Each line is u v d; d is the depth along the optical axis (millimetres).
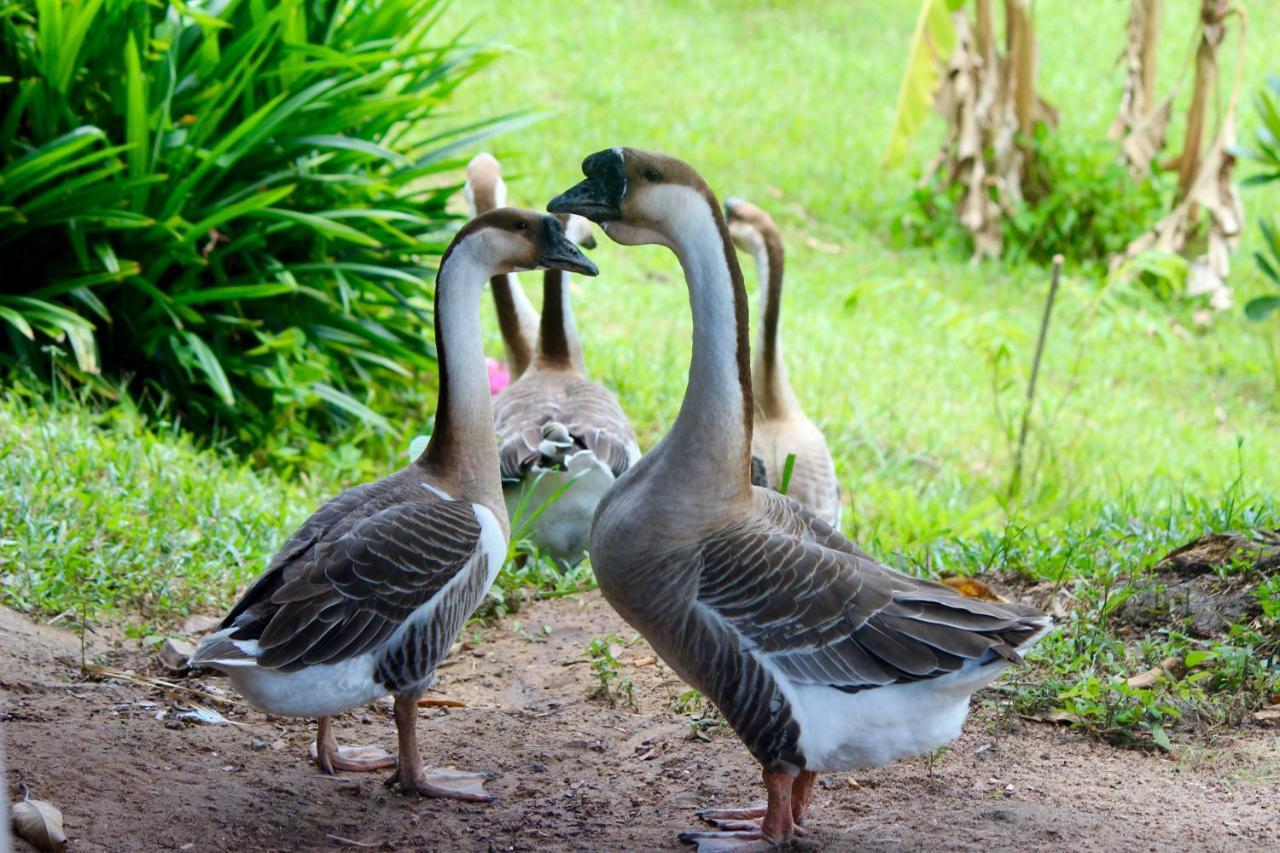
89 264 8367
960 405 10930
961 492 9203
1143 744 4586
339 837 4020
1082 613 5410
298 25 8828
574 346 7609
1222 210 13227
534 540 6934
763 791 4430
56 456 6656
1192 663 4750
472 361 4727
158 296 8242
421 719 5172
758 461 6961
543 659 5715
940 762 4504
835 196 15375
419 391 9938
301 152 8969
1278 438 10867
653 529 4027
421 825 4160
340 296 9266
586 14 19500
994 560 6180
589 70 17500
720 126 16688
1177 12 21766
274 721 5023
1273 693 4766
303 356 8828
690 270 4020
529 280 12383
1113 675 4965
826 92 18266
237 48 8633
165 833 3871
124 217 7980
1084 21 21438
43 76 8055
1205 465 9945
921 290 11141
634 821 4215
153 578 5707
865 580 3932
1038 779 4336
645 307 12047
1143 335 12859
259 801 4207
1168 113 14211
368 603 4188
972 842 3867
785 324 12086
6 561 5523
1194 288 13359
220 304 8914
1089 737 4656
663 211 3963
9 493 6008
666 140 15867
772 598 3883
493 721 5109
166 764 4383
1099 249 14516
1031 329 12672
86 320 7992
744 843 3932
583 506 6844
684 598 3977
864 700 3840
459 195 13258
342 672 4141
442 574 4371
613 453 6805
